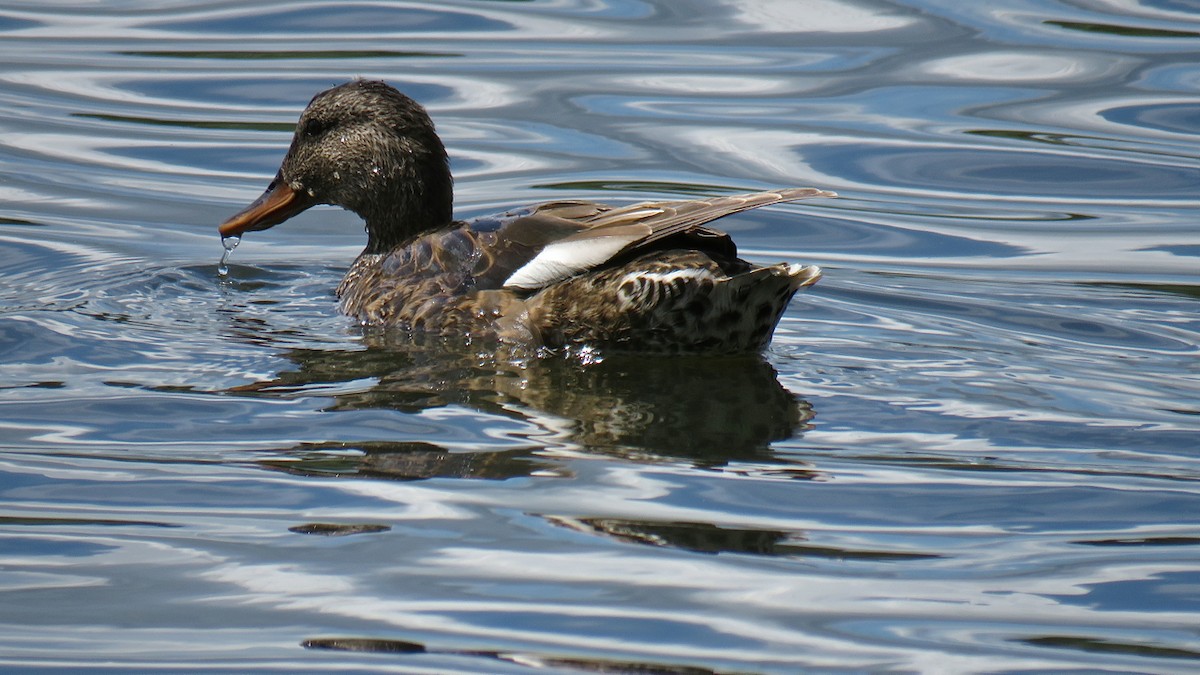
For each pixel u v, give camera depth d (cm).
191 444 1016
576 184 1714
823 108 1980
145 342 1245
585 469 974
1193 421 1088
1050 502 939
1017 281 1491
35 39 2212
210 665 736
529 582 820
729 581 823
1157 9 2342
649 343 1201
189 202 1705
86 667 733
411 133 1444
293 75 2056
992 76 2066
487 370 1179
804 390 1139
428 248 1313
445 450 1005
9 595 807
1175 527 903
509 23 2314
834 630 773
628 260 1203
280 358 1205
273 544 868
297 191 1501
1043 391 1153
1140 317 1377
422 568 836
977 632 772
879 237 1644
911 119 1941
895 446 1029
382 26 2286
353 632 766
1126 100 1972
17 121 1911
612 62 2125
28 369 1167
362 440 1022
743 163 1800
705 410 1091
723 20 2336
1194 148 1859
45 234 1590
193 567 840
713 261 1170
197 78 2053
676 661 737
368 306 1322
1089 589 820
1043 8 2359
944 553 864
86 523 897
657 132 1900
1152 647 758
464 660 739
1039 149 1856
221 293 1425
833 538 882
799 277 1159
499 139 1877
